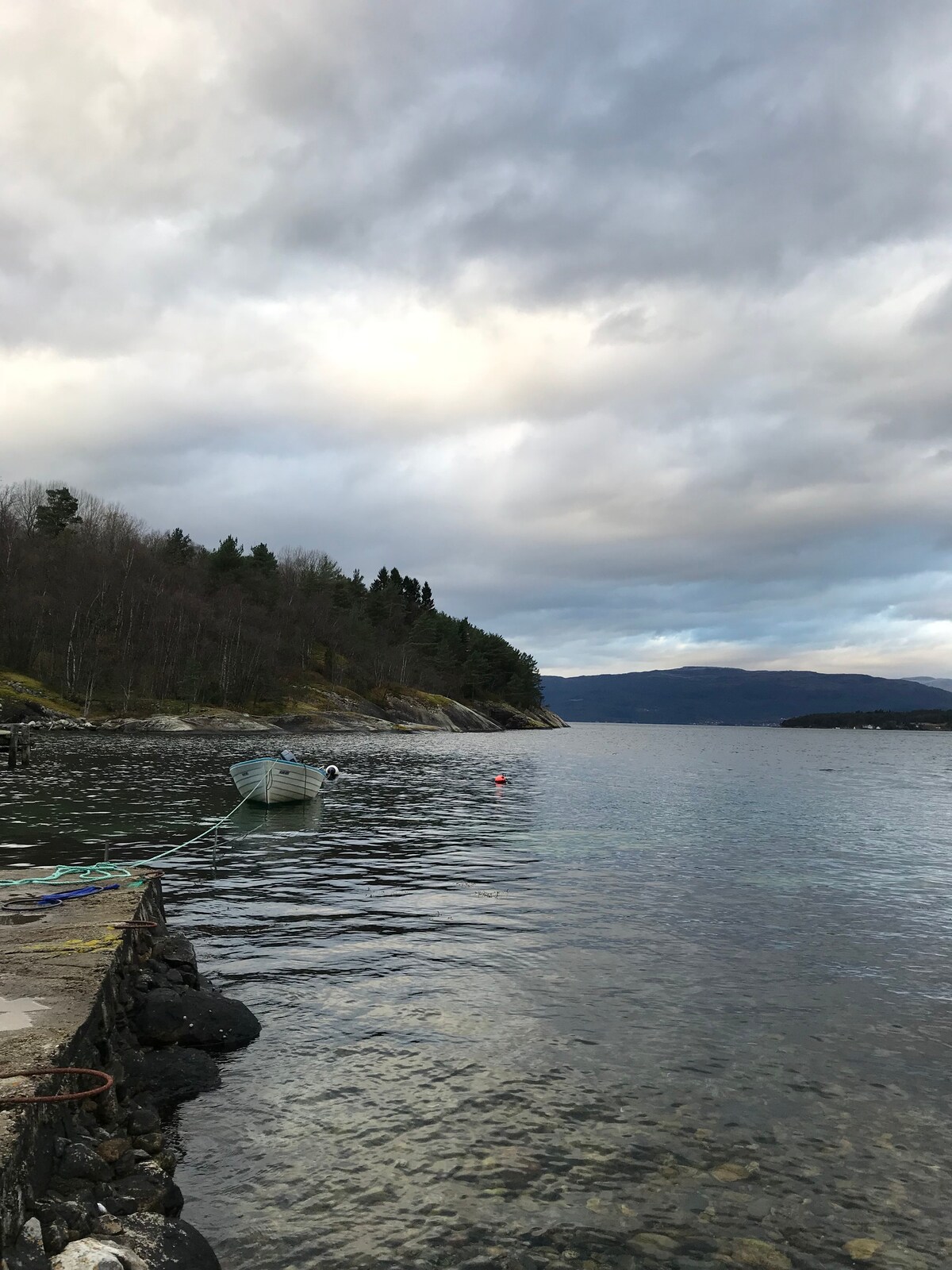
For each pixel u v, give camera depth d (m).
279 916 8.51
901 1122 4.38
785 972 6.86
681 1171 3.87
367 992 6.24
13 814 15.04
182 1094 4.54
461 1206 3.56
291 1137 4.11
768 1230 3.45
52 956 5.12
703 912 8.95
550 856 12.40
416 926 8.19
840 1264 3.25
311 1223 3.42
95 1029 4.28
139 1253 2.89
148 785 20.56
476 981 6.52
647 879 10.77
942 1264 3.27
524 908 8.98
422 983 6.44
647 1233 3.41
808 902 9.55
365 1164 3.88
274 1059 5.04
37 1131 3.09
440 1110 4.41
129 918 6.16
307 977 6.57
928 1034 5.58
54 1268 2.60
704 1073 4.93
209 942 7.54
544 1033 5.50
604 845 13.70
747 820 17.73
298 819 16.06
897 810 20.64
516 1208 3.56
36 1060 3.51
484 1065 4.98
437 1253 3.26
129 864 8.98
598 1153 4.02
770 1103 4.57
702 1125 4.31
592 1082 4.78
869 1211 3.59
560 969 6.84
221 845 12.80
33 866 10.08
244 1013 5.45
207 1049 5.14
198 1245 3.10
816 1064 5.07
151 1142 3.90
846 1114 4.45
